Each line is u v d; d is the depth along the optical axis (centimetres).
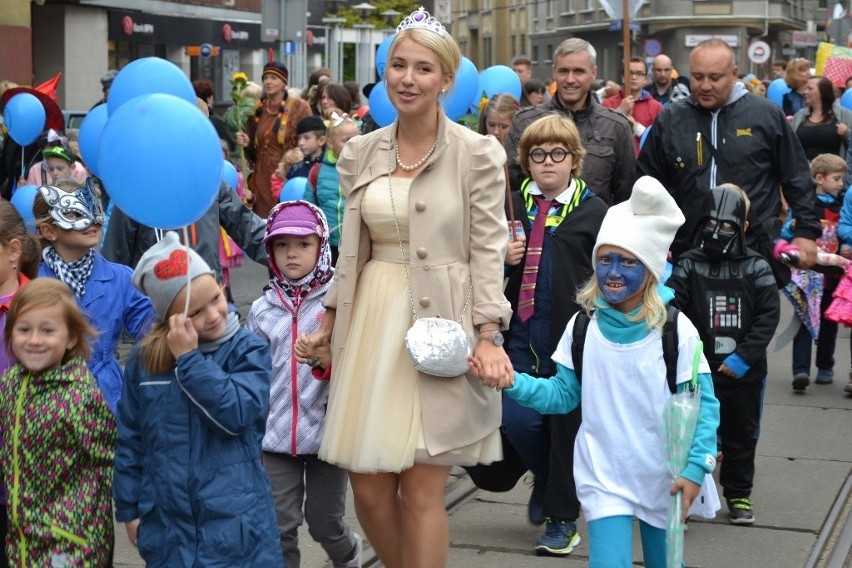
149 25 3575
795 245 729
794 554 635
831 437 868
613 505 476
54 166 1052
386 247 495
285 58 2348
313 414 529
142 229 740
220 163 437
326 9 3859
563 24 7250
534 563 614
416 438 477
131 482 432
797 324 997
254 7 4238
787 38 7475
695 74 720
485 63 8312
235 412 416
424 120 490
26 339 443
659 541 490
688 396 468
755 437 679
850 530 673
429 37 480
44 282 446
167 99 429
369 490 501
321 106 1503
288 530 536
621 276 473
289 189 1053
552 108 783
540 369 621
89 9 3312
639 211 476
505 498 726
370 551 620
